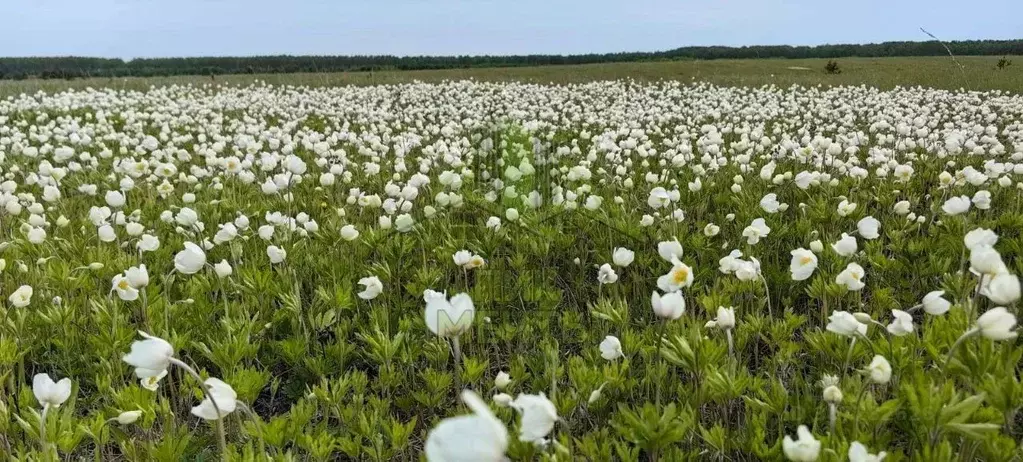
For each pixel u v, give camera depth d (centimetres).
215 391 240
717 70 3512
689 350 272
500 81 3094
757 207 625
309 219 670
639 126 1505
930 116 1614
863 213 629
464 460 146
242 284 477
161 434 333
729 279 448
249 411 246
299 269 533
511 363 362
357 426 310
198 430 349
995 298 240
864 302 474
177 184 941
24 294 381
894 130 1320
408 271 522
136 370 243
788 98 2114
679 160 849
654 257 529
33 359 405
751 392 316
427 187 786
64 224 589
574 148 968
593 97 2423
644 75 3322
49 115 1908
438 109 2006
